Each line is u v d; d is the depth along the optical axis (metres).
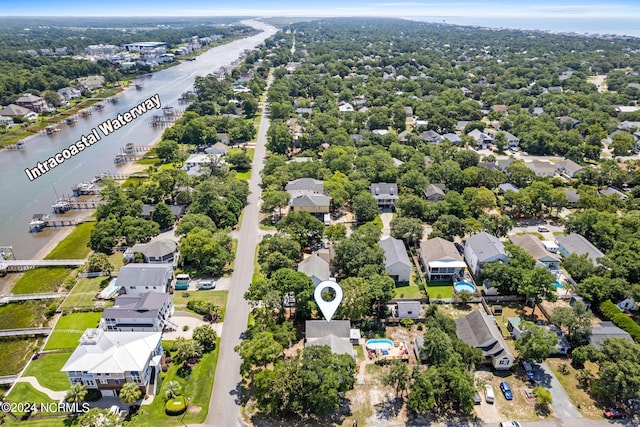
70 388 68.12
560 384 71.69
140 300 83.56
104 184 145.00
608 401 68.56
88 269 101.31
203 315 87.44
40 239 121.94
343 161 148.75
